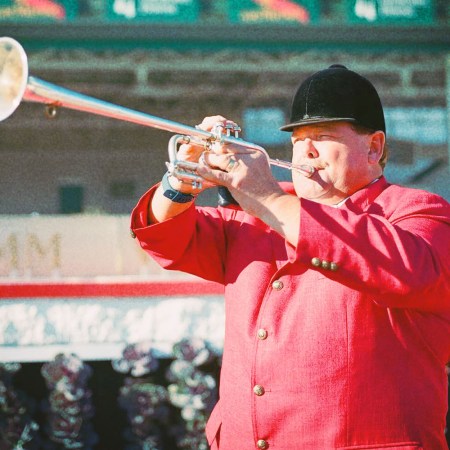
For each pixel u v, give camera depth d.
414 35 13.32
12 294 5.30
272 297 2.82
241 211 3.20
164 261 3.06
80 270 6.19
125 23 12.98
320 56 20.97
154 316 5.45
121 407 5.26
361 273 2.46
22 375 5.36
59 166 27.19
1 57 2.26
